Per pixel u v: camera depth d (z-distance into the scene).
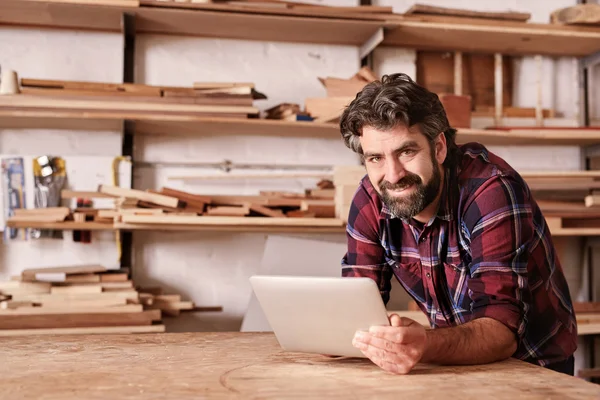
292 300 1.44
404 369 1.36
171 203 2.95
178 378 1.32
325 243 3.23
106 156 3.27
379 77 3.70
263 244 3.53
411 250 1.82
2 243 3.25
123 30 3.16
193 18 3.19
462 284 1.73
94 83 3.07
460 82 3.74
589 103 3.90
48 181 3.20
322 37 3.51
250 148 3.51
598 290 3.84
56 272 2.97
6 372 1.38
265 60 3.56
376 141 1.54
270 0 3.19
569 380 1.30
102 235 3.35
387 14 3.27
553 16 3.56
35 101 2.95
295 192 3.54
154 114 3.03
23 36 3.31
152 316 3.01
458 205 1.65
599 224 3.39
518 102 3.89
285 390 1.22
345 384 1.28
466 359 1.44
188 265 3.45
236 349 1.68
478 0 3.80
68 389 1.23
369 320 1.38
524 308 1.54
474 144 1.73
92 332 2.94
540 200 3.35
